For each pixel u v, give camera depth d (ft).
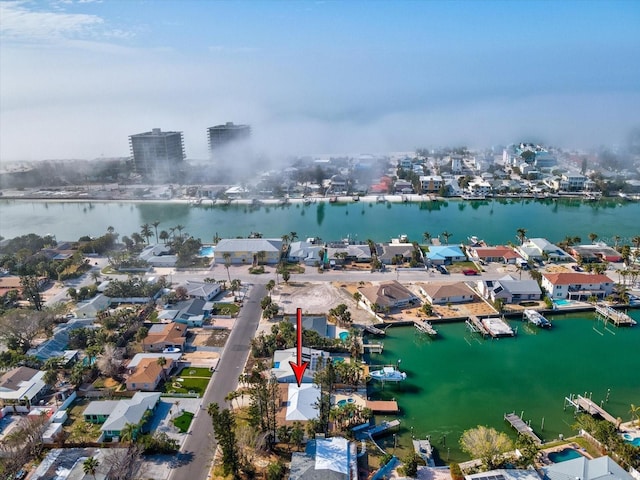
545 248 613.11
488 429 286.87
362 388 342.85
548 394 342.23
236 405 320.50
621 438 272.72
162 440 277.64
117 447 276.00
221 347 397.39
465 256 611.06
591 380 358.84
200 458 273.54
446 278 547.90
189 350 392.68
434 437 297.74
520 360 386.32
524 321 452.35
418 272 566.36
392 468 266.36
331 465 254.68
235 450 255.29
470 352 398.21
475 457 274.36
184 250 613.11
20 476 260.83
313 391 322.96
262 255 602.03
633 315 458.50
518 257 590.55
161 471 263.49
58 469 255.70
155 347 391.24
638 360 385.50
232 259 606.14
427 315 454.40
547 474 249.34
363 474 262.26
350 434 293.43
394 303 470.80
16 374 336.90
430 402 333.01
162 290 510.99
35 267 570.05
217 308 471.21
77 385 334.85
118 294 488.85
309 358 367.25
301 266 592.19
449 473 262.26
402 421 312.91
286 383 338.34
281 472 254.88
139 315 446.19
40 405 322.34
